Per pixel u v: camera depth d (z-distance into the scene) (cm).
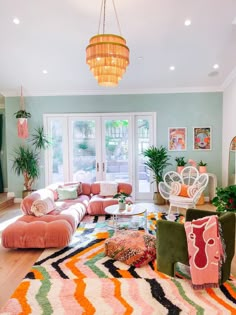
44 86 583
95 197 500
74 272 269
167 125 607
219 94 596
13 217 493
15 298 224
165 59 476
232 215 258
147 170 622
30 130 622
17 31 394
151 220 448
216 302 217
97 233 383
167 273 260
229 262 253
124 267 279
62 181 630
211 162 605
